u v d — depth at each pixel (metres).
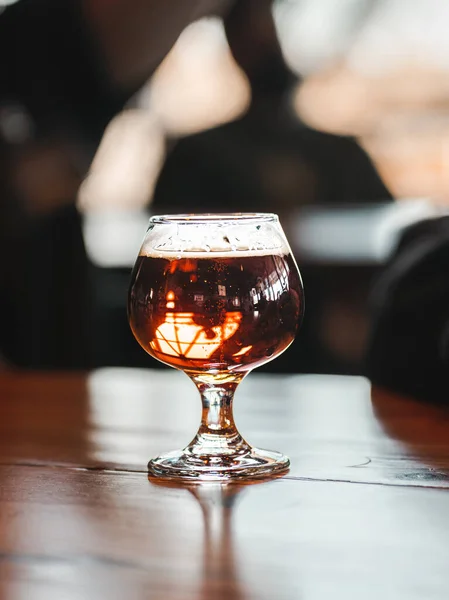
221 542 0.44
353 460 0.56
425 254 0.86
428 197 2.30
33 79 1.64
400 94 2.31
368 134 2.32
